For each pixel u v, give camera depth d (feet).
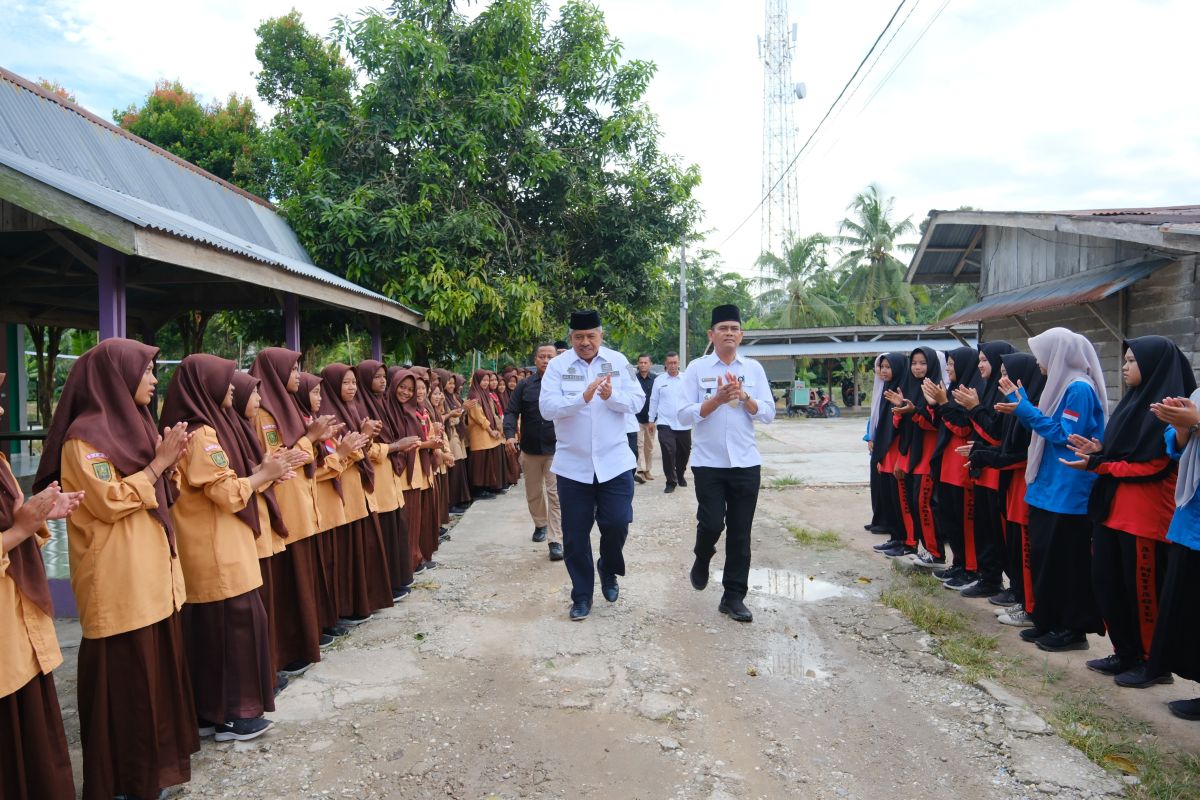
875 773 9.97
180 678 9.68
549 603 17.02
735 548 15.88
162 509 9.56
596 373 16.06
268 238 31.86
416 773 10.07
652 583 18.51
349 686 12.73
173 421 10.79
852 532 24.06
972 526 17.07
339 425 14.32
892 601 16.48
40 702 8.01
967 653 13.51
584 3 41.32
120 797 9.22
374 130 36.47
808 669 13.32
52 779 8.07
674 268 106.01
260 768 10.21
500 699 12.19
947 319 36.37
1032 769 9.87
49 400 35.94
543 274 39.22
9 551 7.68
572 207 41.29
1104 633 13.29
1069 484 13.07
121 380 9.33
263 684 11.03
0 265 22.63
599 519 16.37
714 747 10.69
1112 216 25.18
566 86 40.93
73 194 13.21
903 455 19.75
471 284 34.01
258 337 40.22
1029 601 14.51
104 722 8.99
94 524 8.94
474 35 38.40
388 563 16.90
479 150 35.76
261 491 11.82
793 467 40.04
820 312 98.99
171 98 54.60
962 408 16.90
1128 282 24.06
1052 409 13.46
